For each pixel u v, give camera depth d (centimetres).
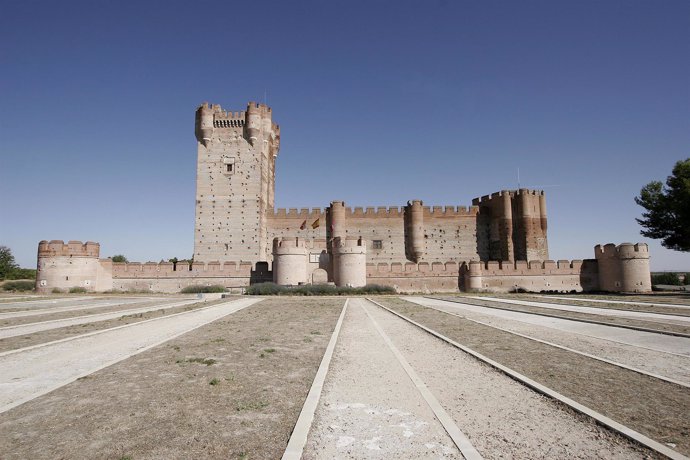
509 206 6450
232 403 770
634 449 569
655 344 1323
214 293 4691
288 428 653
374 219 6494
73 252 4866
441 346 1332
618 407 730
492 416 698
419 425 664
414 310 2570
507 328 1714
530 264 5384
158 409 738
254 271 5272
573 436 614
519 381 907
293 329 1717
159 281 5169
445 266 5372
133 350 1266
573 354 1180
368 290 4641
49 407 750
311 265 5591
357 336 1542
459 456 553
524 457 546
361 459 546
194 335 1552
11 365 1075
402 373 985
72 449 580
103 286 5100
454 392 834
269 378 939
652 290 5288
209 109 6247
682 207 4528
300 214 6431
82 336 1515
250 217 6050
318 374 962
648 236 5078
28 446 591
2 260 8119
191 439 612
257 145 6191
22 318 2122
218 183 6128
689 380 900
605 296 4062
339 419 691
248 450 574
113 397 805
